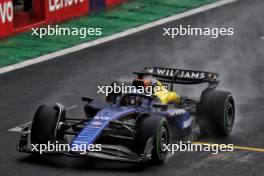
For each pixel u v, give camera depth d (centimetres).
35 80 6309
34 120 4075
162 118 4047
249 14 9625
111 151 4009
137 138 3984
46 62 7012
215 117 4597
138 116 4031
